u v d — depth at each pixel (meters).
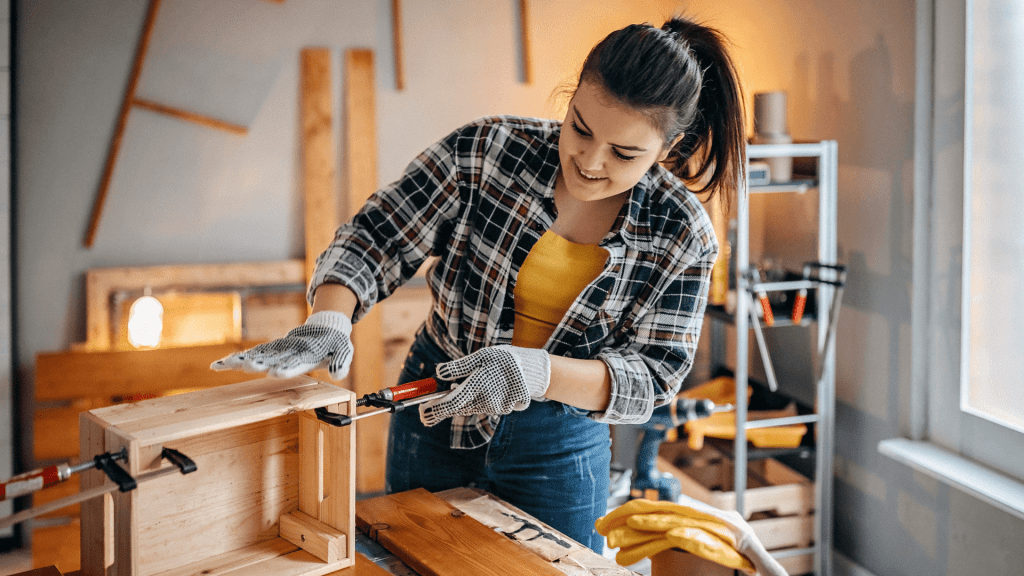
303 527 1.18
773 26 2.99
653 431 2.28
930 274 2.43
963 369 2.35
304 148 3.21
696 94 1.16
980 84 2.23
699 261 1.35
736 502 2.61
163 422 1.01
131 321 2.97
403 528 1.29
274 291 3.23
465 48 3.33
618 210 1.35
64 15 2.94
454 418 1.44
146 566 1.08
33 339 3.04
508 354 1.18
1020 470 2.17
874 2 2.52
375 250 1.31
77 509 2.90
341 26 3.20
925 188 2.41
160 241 3.13
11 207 2.96
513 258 1.33
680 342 1.36
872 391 2.65
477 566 1.18
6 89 2.84
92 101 3.00
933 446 2.45
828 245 2.57
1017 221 2.16
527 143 1.33
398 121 3.30
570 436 1.44
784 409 2.75
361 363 3.29
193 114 3.09
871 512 2.67
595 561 1.22
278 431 1.20
